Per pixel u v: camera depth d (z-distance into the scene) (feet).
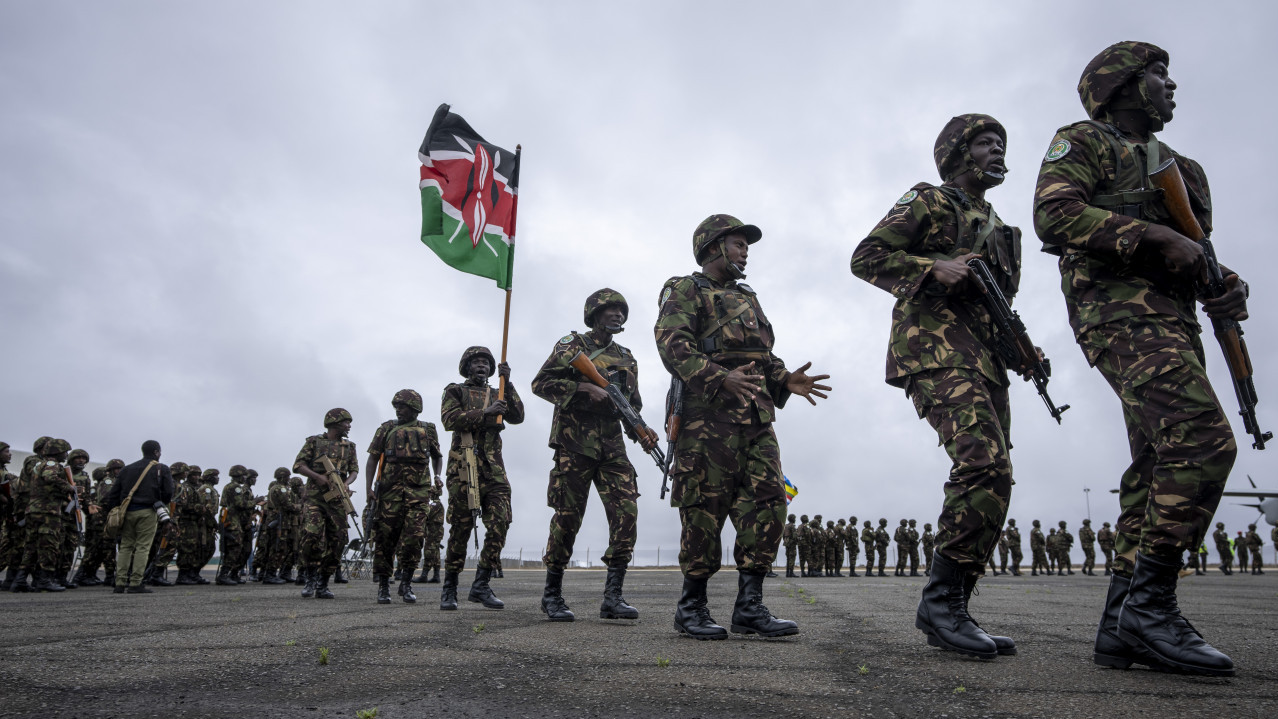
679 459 13.96
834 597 26.63
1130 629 9.06
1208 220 10.72
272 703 7.66
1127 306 9.36
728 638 13.17
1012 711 7.02
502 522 21.47
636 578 48.49
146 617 17.61
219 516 49.29
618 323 19.22
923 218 11.31
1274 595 31.65
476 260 26.68
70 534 37.81
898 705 7.39
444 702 7.70
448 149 27.20
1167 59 10.36
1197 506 8.66
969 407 10.47
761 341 14.25
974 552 10.49
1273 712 6.88
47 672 9.40
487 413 20.74
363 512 24.88
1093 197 9.98
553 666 9.89
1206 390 8.73
